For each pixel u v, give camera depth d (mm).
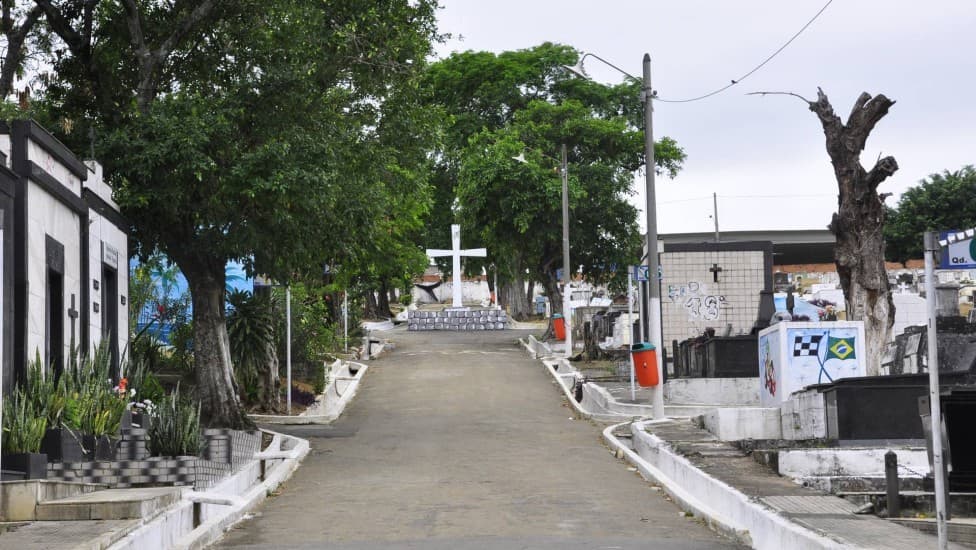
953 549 10797
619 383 35000
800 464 16641
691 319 35812
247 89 25203
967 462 14539
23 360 16719
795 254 81188
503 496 17156
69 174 19578
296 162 24547
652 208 26438
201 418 26625
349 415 32062
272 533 14219
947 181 67875
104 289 22141
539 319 75875
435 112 29031
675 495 16391
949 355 25859
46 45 26672
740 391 29266
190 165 23922
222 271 27500
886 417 18203
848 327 23219
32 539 11078
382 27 27188
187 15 26547
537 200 51656
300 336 36688
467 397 35469
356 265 40031
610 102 66500
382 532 14070
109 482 15062
